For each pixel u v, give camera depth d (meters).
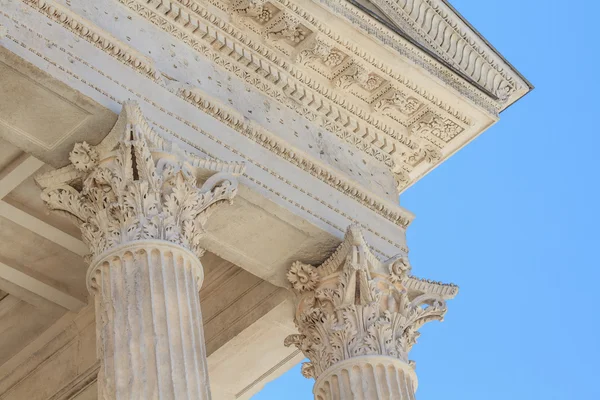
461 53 30.36
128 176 23.70
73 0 24.88
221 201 24.92
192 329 22.77
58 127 24.05
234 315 28.86
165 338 22.31
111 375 21.91
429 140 30.11
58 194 24.20
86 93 23.73
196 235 24.20
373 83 28.92
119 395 21.67
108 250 23.23
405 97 29.17
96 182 23.92
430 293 27.52
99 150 24.08
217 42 27.05
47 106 23.72
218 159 25.41
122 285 22.88
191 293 23.23
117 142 23.86
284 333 28.69
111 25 25.36
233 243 26.55
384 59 28.45
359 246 26.39
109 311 22.67
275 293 28.14
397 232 28.70
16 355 30.30
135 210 23.53
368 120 29.33
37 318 29.91
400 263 27.03
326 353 25.97
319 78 28.48
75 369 29.48
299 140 27.69
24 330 30.08
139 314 22.48
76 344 29.83
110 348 22.27
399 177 30.14
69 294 29.53
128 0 25.97
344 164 28.48
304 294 26.92
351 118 29.06
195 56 26.73
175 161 24.39
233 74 27.28
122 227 23.44
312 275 26.78
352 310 26.12
